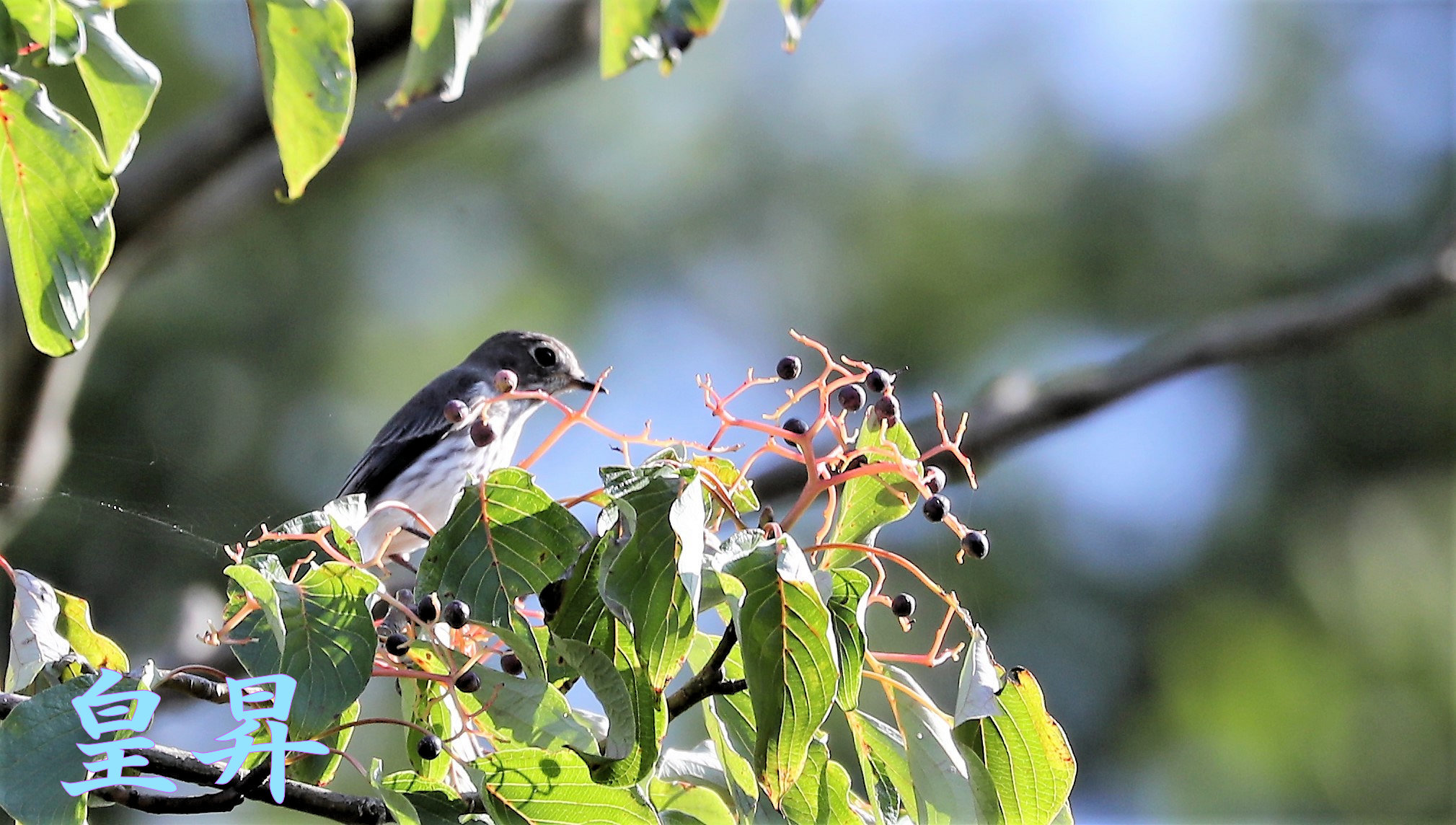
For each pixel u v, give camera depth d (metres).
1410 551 13.25
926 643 12.19
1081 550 12.99
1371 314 12.91
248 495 12.95
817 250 14.88
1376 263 14.58
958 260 14.55
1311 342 12.91
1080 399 12.43
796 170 15.17
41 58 4.40
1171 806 12.53
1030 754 5.22
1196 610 12.94
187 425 13.19
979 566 12.62
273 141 12.09
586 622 5.11
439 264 14.61
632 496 4.79
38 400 11.30
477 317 14.55
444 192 14.81
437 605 5.06
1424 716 12.89
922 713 5.29
